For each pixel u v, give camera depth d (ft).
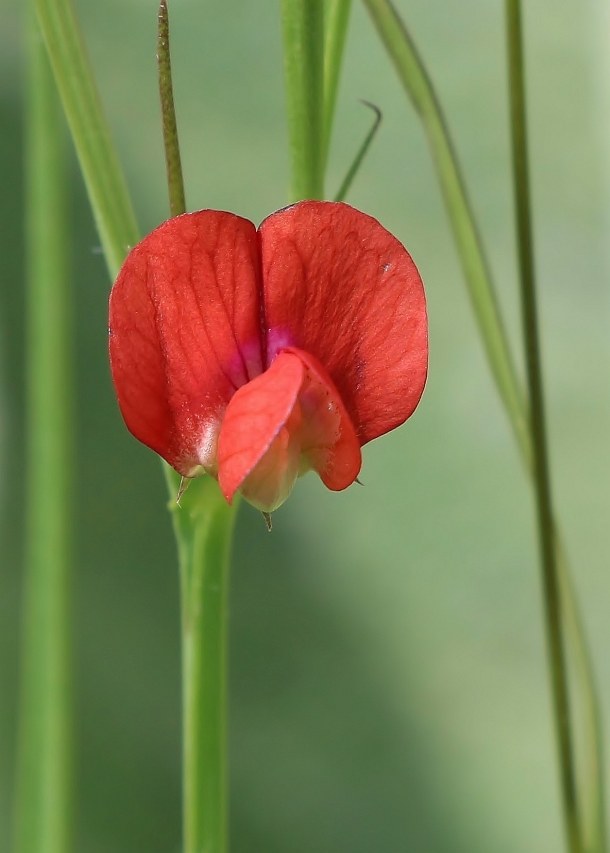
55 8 0.73
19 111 1.42
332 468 0.72
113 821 1.36
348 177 0.74
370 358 0.72
